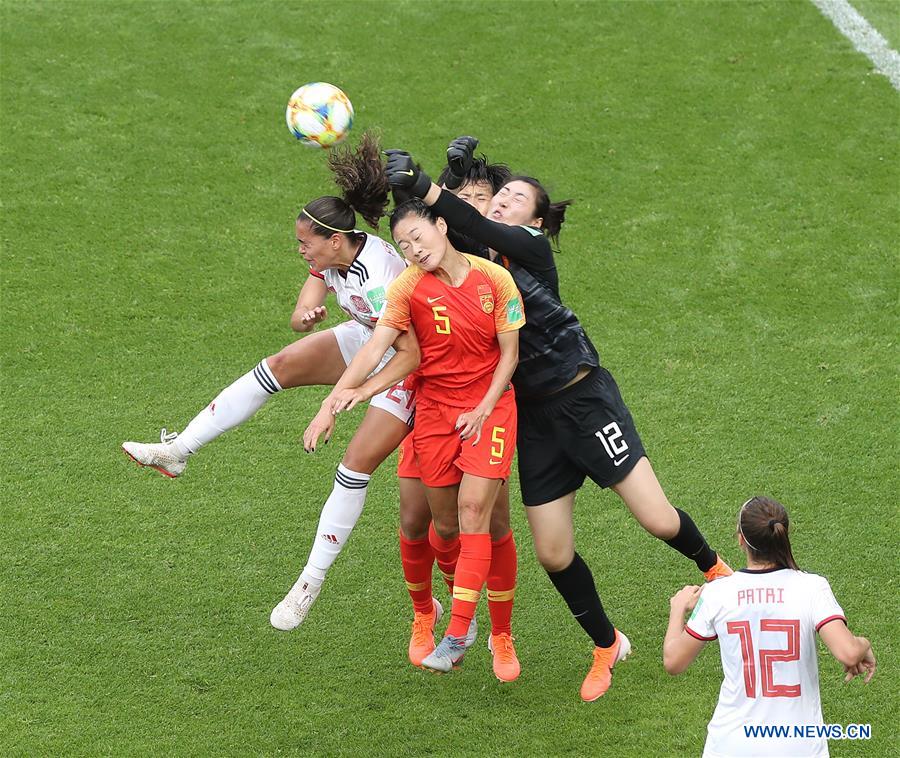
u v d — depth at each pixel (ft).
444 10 137.49
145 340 96.17
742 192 112.88
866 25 134.92
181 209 110.22
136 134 118.83
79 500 81.25
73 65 127.24
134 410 89.25
